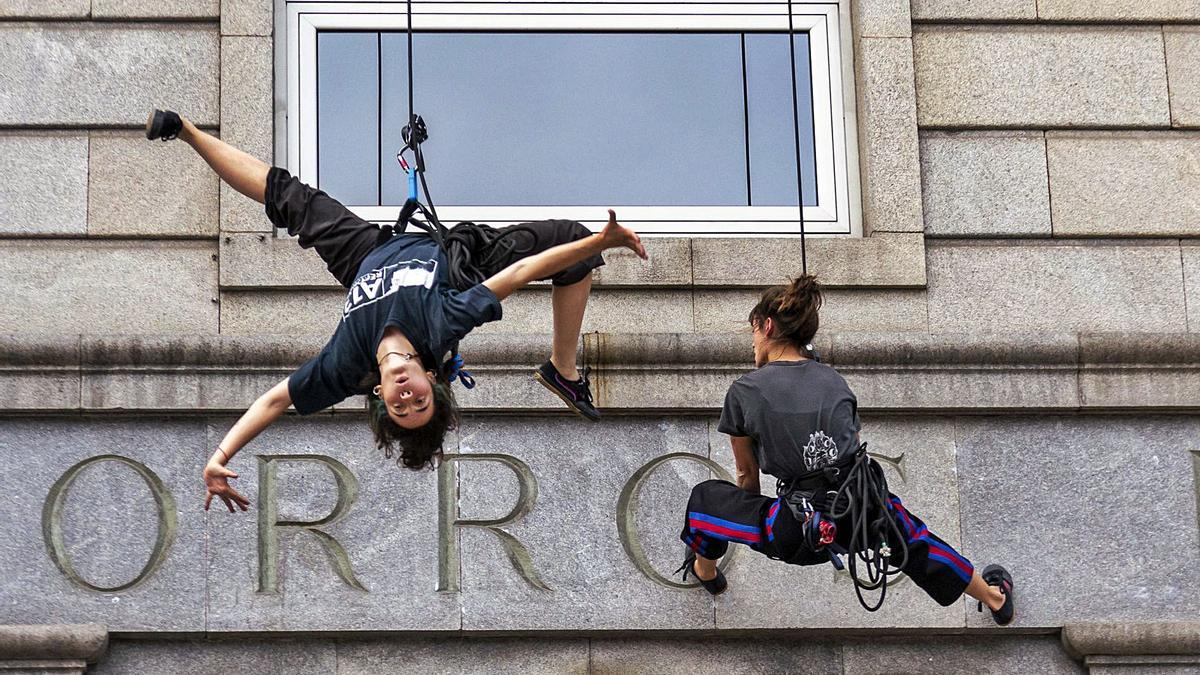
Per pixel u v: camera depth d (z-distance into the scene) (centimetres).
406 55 927
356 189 910
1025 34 925
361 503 832
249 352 837
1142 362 865
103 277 863
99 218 870
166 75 891
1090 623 830
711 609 827
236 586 819
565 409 842
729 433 755
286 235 891
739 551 834
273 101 899
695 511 769
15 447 829
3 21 890
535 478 841
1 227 865
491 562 829
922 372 856
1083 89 920
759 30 940
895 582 834
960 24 925
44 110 881
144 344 832
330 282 864
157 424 837
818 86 930
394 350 609
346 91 921
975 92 915
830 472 732
